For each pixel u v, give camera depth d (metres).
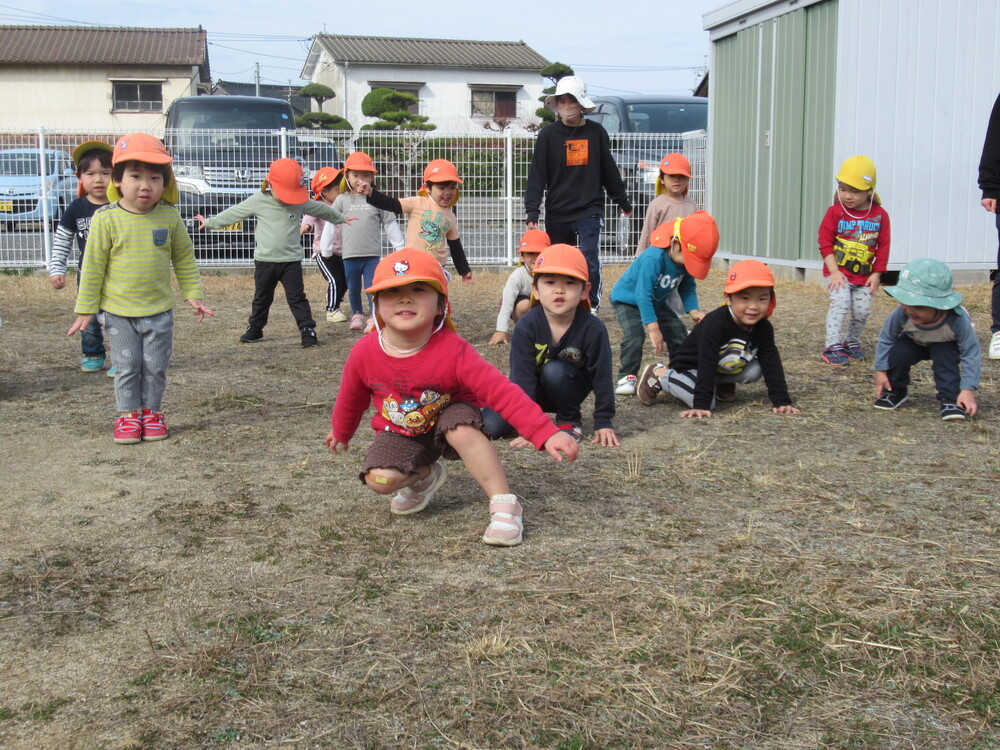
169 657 2.51
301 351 7.14
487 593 2.88
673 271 5.41
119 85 36.03
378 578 2.99
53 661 2.49
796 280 10.84
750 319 4.93
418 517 3.54
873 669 2.46
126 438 4.52
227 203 12.39
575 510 3.61
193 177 12.38
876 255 6.50
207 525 3.45
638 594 2.86
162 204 4.70
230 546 3.25
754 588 2.90
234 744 2.14
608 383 4.52
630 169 12.82
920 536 3.32
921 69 9.95
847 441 4.58
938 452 4.37
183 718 2.23
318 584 2.95
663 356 6.80
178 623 2.70
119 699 2.31
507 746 2.14
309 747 2.13
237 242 12.54
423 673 2.43
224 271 12.48
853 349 6.64
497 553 3.19
